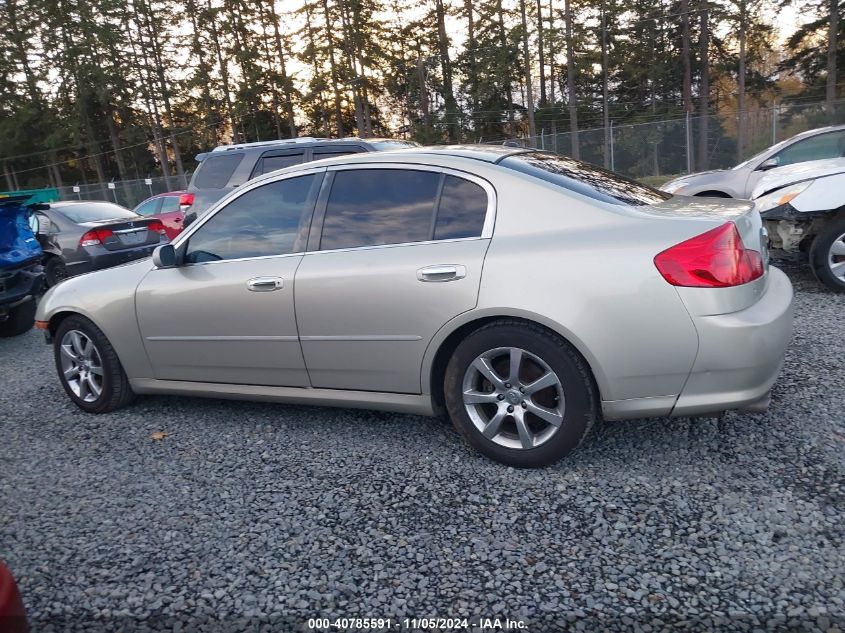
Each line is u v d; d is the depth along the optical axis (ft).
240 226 13.00
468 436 10.98
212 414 14.46
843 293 19.67
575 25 143.84
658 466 10.43
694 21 137.80
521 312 9.97
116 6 147.02
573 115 140.56
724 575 7.81
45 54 162.61
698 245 9.36
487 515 9.49
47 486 11.56
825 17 124.57
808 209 19.45
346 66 147.43
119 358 14.40
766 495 9.34
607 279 9.57
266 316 12.28
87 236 32.19
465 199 10.99
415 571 8.38
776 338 9.58
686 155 85.05
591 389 10.02
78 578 8.75
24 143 177.37
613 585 7.81
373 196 11.78
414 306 10.82
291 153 30.78
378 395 11.78
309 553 8.92
